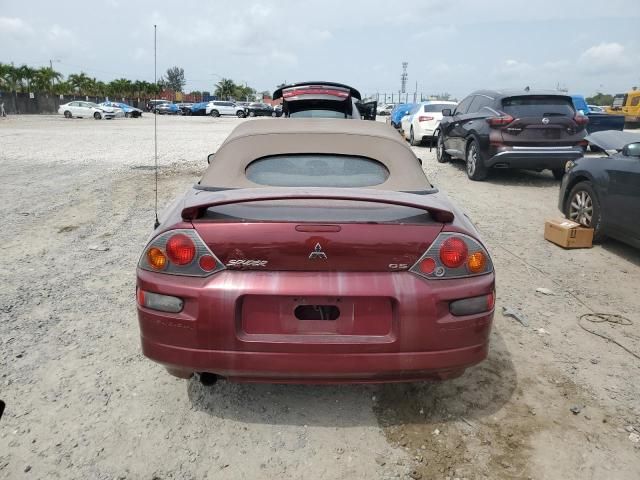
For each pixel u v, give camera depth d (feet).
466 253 7.82
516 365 10.51
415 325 7.58
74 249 17.60
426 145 52.95
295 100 32.14
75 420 8.61
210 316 7.50
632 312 13.17
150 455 7.86
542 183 31.78
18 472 7.43
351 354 7.58
